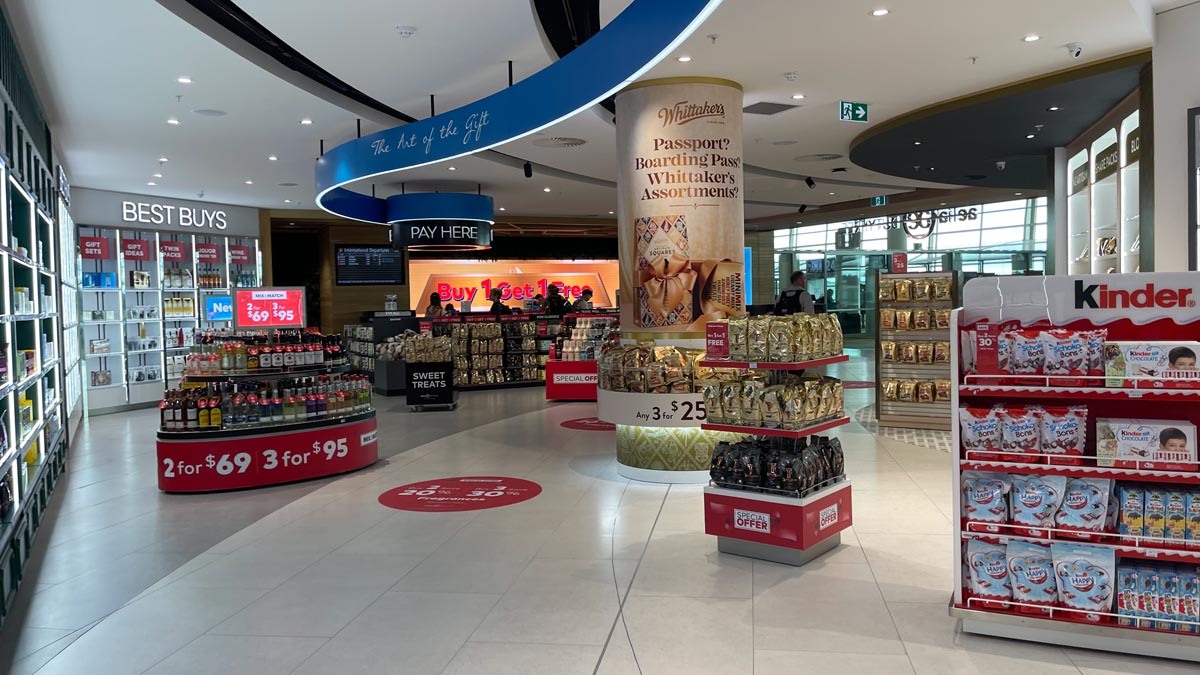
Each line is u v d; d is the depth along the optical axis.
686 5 3.90
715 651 3.59
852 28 6.16
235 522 6.01
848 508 5.18
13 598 4.48
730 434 6.96
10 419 5.40
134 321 13.38
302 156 11.22
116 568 5.00
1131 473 3.45
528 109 6.05
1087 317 3.75
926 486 6.61
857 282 25.58
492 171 12.99
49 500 6.80
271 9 5.97
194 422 7.04
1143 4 6.29
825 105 8.84
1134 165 8.04
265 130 9.65
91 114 8.73
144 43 6.52
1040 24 6.24
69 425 9.98
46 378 8.23
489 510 6.17
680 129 7.07
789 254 25.97
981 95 8.28
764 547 4.85
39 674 3.54
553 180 13.98
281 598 4.39
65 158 10.95
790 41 6.41
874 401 12.13
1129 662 3.40
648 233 7.12
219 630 3.97
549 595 4.33
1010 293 3.86
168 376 13.71
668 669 3.43
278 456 7.19
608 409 7.13
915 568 4.65
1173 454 3.42
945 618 3.91
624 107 7.25
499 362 15.26
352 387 7.91
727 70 7.09
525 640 3.76
